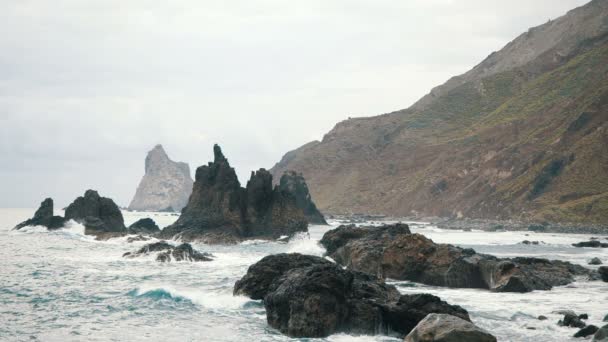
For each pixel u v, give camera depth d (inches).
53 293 2011.6
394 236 2792.8
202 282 2301.9
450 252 2319.1
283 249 4023.1
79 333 1462.8
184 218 4913.9
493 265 2172.7
